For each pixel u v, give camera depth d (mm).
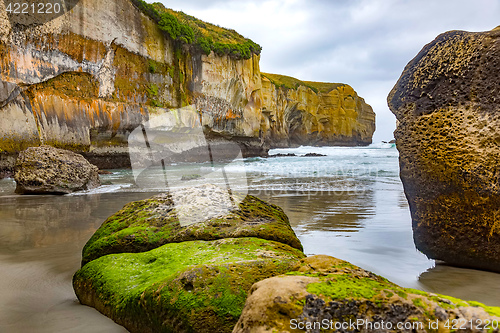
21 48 15258
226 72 30156
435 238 3570
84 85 18953
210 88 28719
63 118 17234
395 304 1482
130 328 2170
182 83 27141
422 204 3674
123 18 22016
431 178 3590
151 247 2973
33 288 2932
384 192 8578
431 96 3602
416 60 3775
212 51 29031
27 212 6594
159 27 24875
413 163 3730
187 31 26281
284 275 1743
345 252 3846
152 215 3318
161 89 25078
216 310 1854
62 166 9641
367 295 1516
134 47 22922
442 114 3518
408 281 3047
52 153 9883
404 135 3807
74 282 2820
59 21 17359
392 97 3959
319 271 1805
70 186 9422
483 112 3275
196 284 1960
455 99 3445
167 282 2039
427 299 1511
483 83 3285
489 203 3211
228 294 1910
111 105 20141
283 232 3027
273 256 2355
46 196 8844
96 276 2625
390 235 4543
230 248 2598
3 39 14344
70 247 4125
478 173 3254
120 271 2580
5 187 10812
